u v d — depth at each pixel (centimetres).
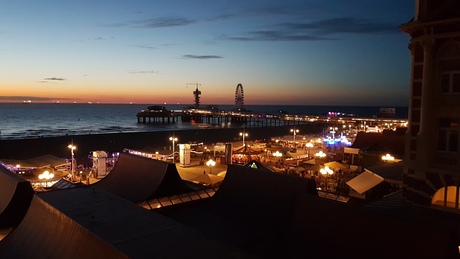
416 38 1844
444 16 1733
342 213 1596
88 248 1284
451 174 1755
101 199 1791
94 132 12950
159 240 1276
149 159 2867
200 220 2216
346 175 4266
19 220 2214
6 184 2350
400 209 1897
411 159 1912
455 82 1736
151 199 2458
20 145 7900
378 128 10962
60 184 3144
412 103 1903
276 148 6650
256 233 1988
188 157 5344
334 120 15850
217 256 1159
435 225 1334
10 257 1563
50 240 1491
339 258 1501
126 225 1422
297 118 18662
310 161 5106
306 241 1659
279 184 2144
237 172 2456
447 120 1786
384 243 1411
